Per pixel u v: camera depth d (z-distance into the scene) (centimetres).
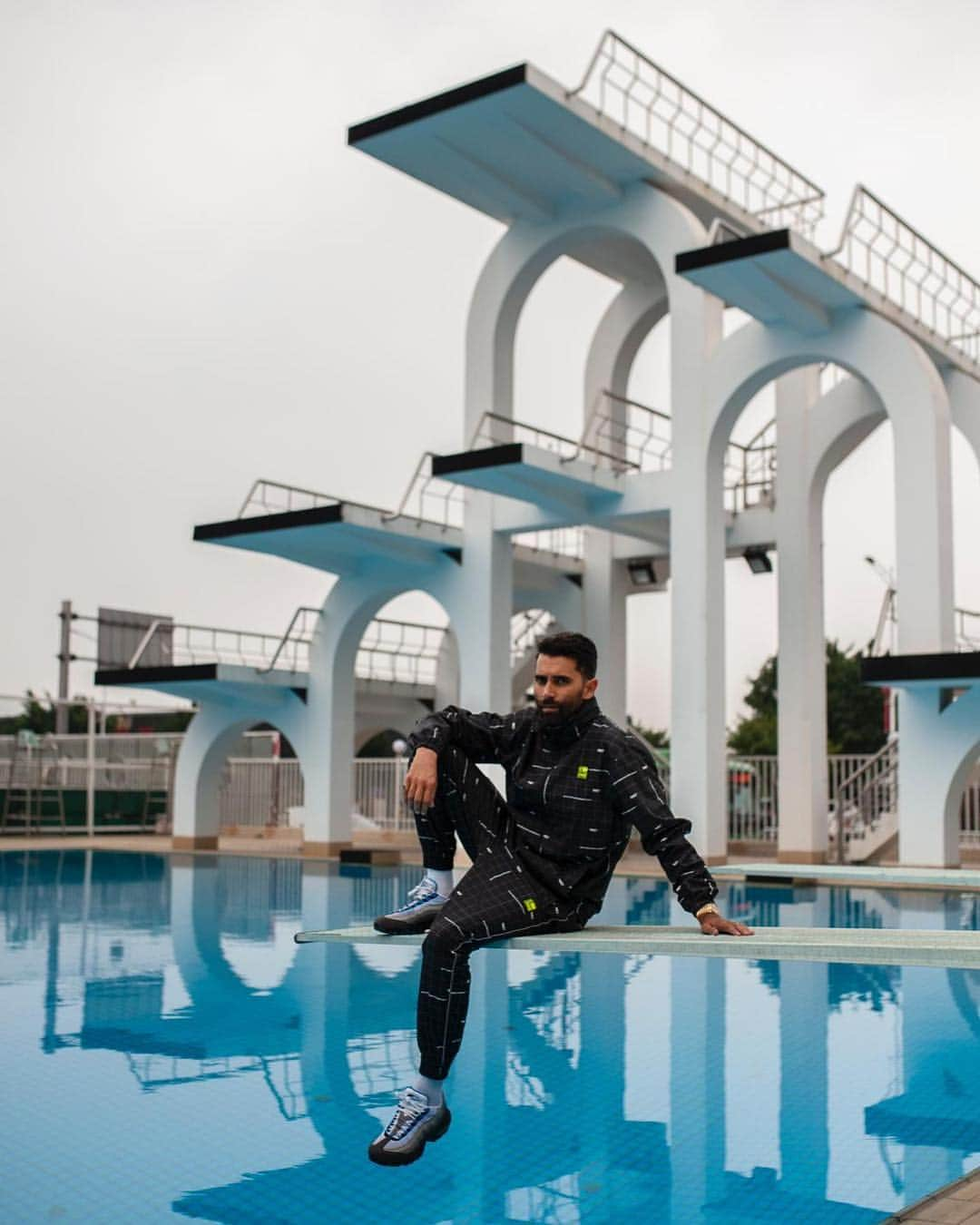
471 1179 456
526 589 2297
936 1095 577
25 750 2914
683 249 1789
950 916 1260
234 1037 682
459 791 405
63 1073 600
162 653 2373
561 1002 805
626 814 393
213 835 2333
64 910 1319
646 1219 417
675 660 1766
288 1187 444
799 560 1995
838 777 2189
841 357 1695
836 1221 415
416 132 1698
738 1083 598
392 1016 741
